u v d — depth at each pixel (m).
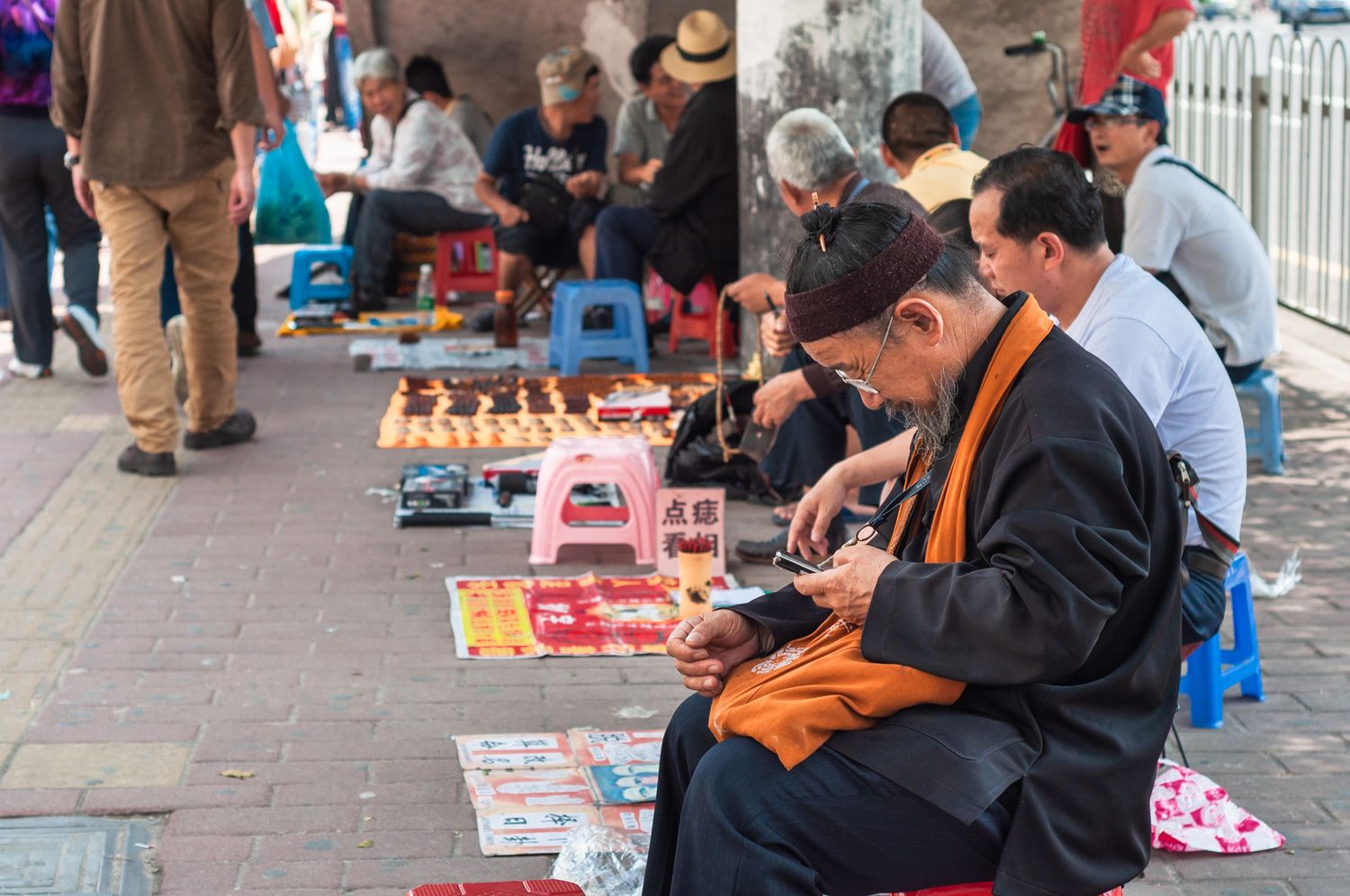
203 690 4.32
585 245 9.23
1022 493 2.32
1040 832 2.35
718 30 8.16
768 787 2.39
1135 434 2.39
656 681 4.43
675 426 7.21
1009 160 3.47
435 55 11.15
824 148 4.96
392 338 9.47
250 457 6.75
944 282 2.44
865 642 2.41
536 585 5.19
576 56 9.17
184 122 6.23
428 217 9.87
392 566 5.39
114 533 5.70
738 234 8.26
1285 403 7.61
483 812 3.62
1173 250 5.78
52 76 6.27
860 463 3.48
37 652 4.57
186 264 6.61
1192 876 3.39
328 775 3.82
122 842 3.45
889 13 6.97
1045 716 2.39
